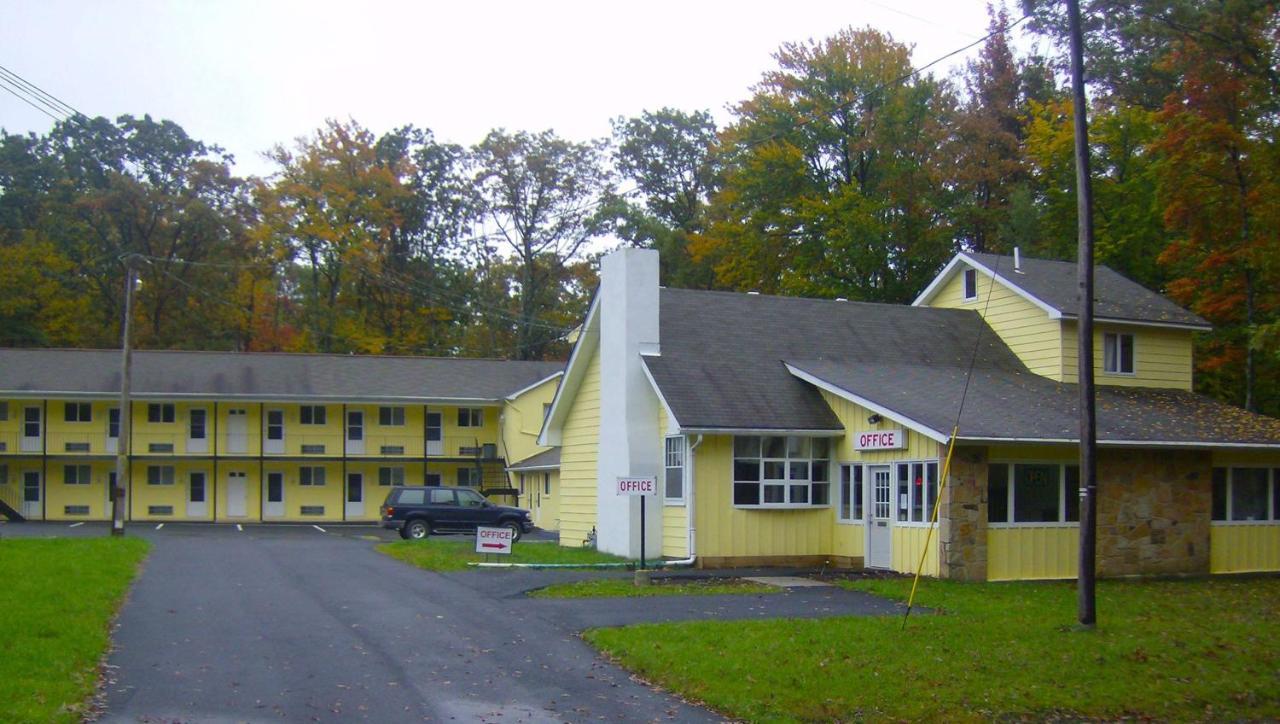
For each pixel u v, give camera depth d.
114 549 25.86
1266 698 13.75
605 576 22.91
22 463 50.09
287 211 62.19
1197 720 12.90
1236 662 15.18
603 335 28.92
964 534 23.16
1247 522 27.14
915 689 13.02
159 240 65.06
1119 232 42.06
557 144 65.94
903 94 49.00
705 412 25.48
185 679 12.88
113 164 69.81
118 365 51.19
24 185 69.00
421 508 36.12
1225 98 30.64
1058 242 43.47
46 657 12.76
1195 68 31.00
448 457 53.78
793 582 22.42
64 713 10.77
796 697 12.56
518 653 14.91
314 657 14.29
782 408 26.38
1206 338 35.91
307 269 65.56
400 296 64.81
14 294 60.44
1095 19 31.59
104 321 63.78
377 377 53.47
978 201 50.03
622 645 15.01
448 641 15.57
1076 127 17.62
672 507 26.59
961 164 48.66
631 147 64.62
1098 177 42.94
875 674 13.57
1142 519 25.61
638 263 27.62
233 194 65.81
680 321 28.86
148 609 17.44
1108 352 30.22
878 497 25.45
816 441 26.91
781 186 49.56
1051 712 12.70
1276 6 28.11
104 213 64.19
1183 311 31.31
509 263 66.38
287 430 52.69
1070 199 43.25
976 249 49.47
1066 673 14.11
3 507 48.78
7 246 63.66
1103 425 25.08
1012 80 51.03
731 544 25.81
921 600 19.91
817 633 15.84
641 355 27.31
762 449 26.38
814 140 49.69
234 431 52.19
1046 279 31.34
